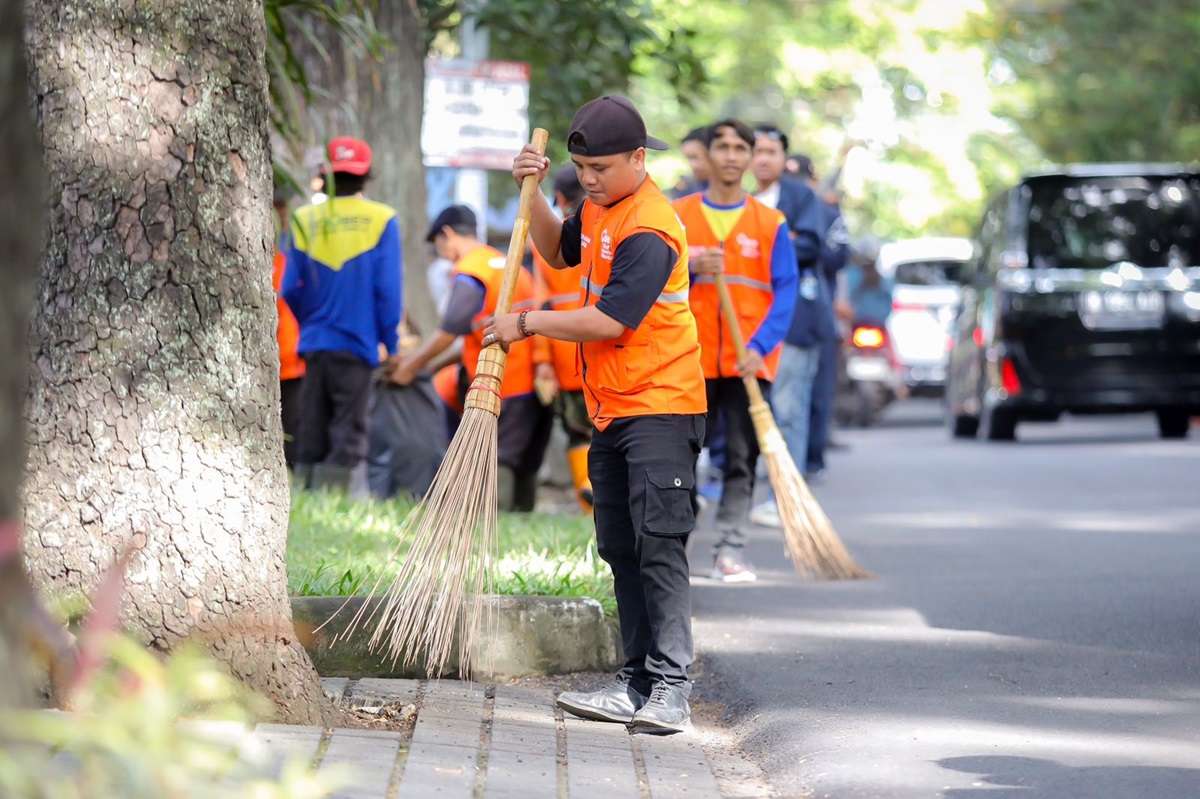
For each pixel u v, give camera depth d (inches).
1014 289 1261.1
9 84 200.8
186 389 347.3
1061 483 995.3
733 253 606.2
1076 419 1691.7
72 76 344.5
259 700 318.0
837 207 893.2
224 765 212.1
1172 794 335.0
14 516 201.2
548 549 548.1
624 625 409.7
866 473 1093.1
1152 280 1246.9
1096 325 1252.5
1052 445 1285.7
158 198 346.0
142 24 345.4
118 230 344.8
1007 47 2153.1
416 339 861.2
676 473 394.6
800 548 598.5
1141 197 1257.4
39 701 313.4
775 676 463.2
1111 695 433.1
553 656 448.1
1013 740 381.7
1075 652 490.9
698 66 959.6
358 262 713.6
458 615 431.8
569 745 368.2
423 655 429.7
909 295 1899.6
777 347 607.8
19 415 201.8
